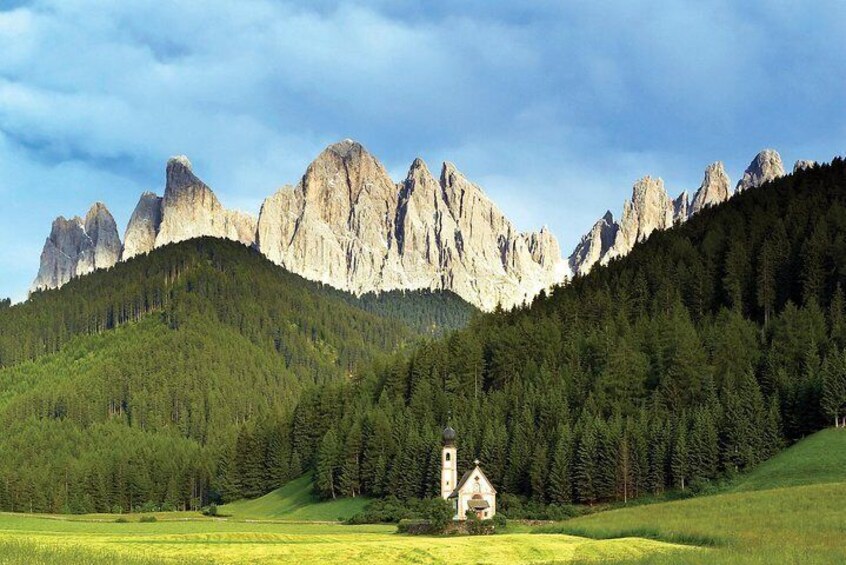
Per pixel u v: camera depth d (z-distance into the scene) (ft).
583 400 545.85
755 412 469.16
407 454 523.70
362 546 296.51
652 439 469.16
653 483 456.45
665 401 533.14
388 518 472.85
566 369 591.78
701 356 548.72
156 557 248.93
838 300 586.45
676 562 225.97
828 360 479.82
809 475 409.28
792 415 476.13
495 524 401.08
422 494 511.81
